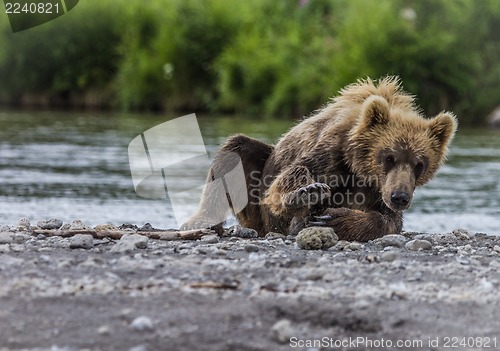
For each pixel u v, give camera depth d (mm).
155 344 7191
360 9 46031
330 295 8430
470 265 10031
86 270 9094
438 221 17750
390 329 7766
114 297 8148
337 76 44500
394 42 44312
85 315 7680
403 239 11625
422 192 21766
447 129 12711
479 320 7953
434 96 44344
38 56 53875
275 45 49281
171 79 50938
